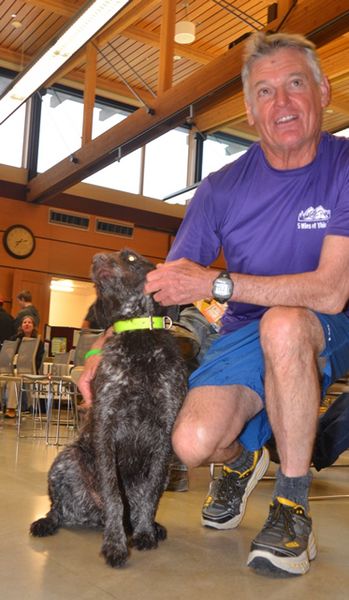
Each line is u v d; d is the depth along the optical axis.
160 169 14.29
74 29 7.15
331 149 2.10
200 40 11.16
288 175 2.09
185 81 7.94
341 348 1.93
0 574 1.69
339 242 1.87
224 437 1.94
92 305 2.31
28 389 7.95
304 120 2.02
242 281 1.86
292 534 1.76
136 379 2.01
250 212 2.15
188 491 3.30
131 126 9.01
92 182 13.50
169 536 2.18
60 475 2.20
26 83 8.72
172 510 2.70
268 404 1.83
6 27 11.12
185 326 2.81
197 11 10.26
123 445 2.07
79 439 2.22
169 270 1.92
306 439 1.78
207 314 2.79
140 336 2.05
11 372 7.64
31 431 6.71
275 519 1.78
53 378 6.01
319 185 2.05
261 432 2.13
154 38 10.94
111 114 13.53
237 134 14.88
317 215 2.03
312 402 1.76
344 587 1.66
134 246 13.87
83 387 2.23
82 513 2.21
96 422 2.00
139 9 9.55
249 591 1.60
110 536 1.85
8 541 2.03
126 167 13.91
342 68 9.45
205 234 2.27
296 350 1.74
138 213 13.95
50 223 12.96
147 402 2.03
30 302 9.88
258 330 2.03
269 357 1.77
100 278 2.10
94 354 2.26
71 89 12.98
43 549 1.95
